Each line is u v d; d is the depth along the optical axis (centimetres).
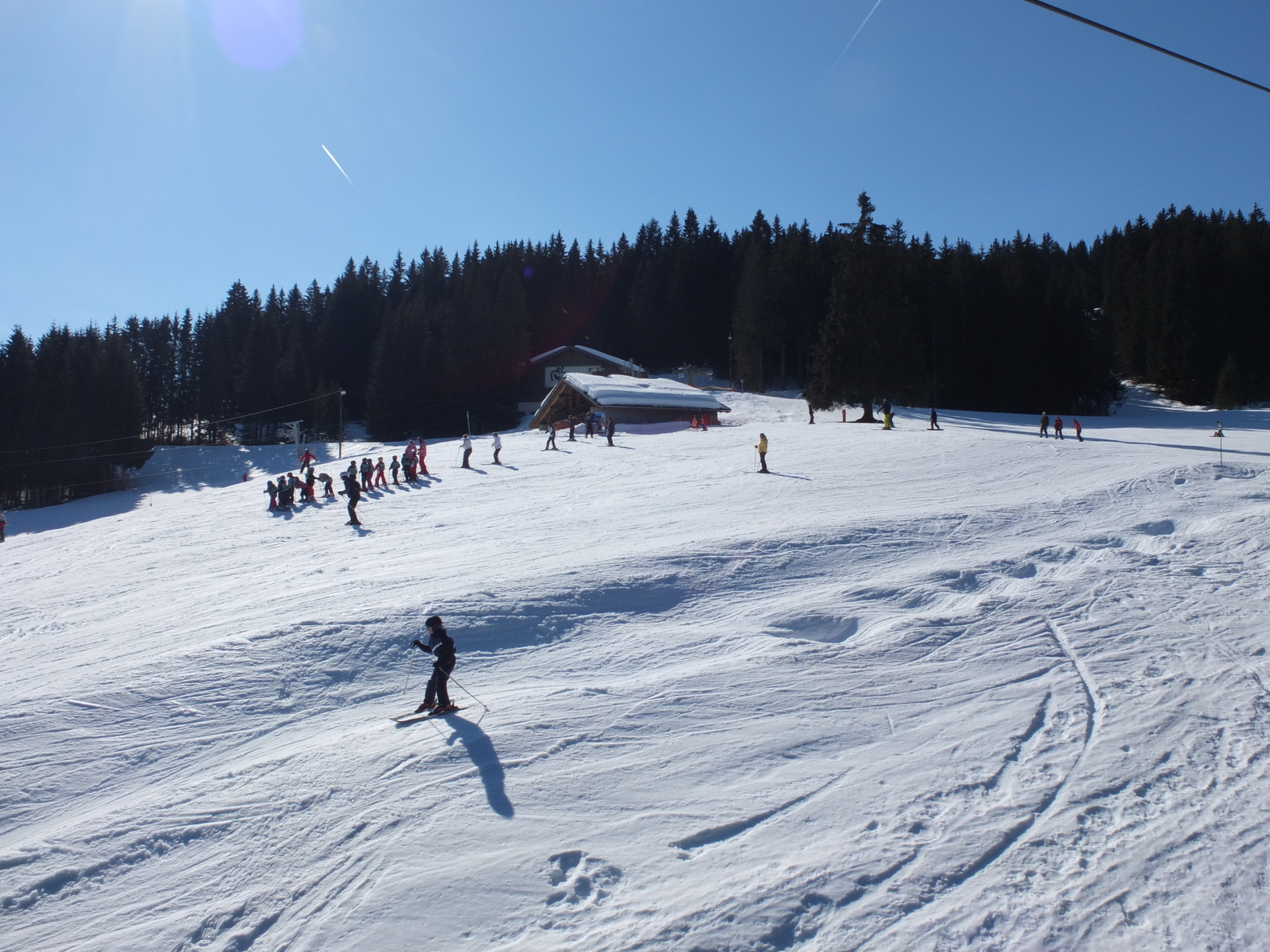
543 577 1416
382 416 7525
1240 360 7244
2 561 2547
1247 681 915
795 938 527
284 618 1333
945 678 967
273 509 2745
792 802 693
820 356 5122
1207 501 1933
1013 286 7269
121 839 695
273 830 692
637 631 1216
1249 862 578
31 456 5884
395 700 998
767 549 1580
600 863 616
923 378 5059
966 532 1717
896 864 596
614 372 8144
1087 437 3747
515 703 927
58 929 594
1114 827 632
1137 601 1231
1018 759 754
